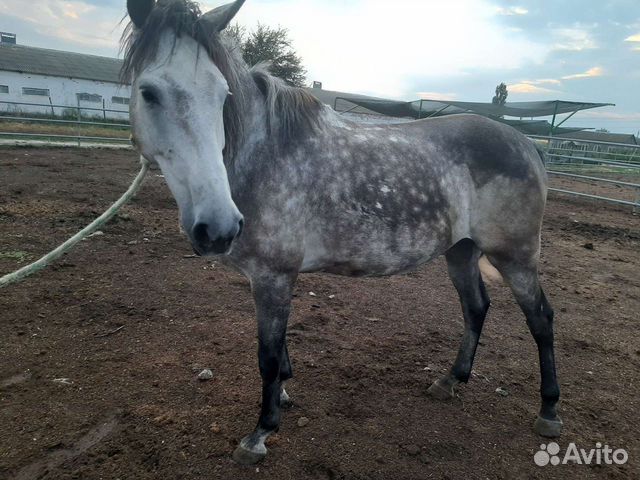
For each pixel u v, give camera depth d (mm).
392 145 2428
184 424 2498
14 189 7441
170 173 1761
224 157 1986
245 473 2207
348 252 2324
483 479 2271
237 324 3682
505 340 3777
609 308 4582
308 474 2232
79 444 2314
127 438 2367
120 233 5766
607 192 13469
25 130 17047
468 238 2832
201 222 1623
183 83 1676
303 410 2701
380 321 3988
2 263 4469
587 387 3146
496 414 2801
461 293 2965
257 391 2846
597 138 31812
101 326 3494
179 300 4043
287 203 2119
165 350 3232
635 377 3303
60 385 2754
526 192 2520
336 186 2221
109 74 31719
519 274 2623
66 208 6621
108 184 8688
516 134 2723
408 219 2365
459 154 2557
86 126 20156
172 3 1779
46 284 4113
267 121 2119
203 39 1778
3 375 2820
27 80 28094
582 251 6727
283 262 2166
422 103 19594
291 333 3627
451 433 2596
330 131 2316
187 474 2176
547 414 2652
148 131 1759
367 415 2695
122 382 2834
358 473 2242
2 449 2244
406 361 3338
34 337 3258
